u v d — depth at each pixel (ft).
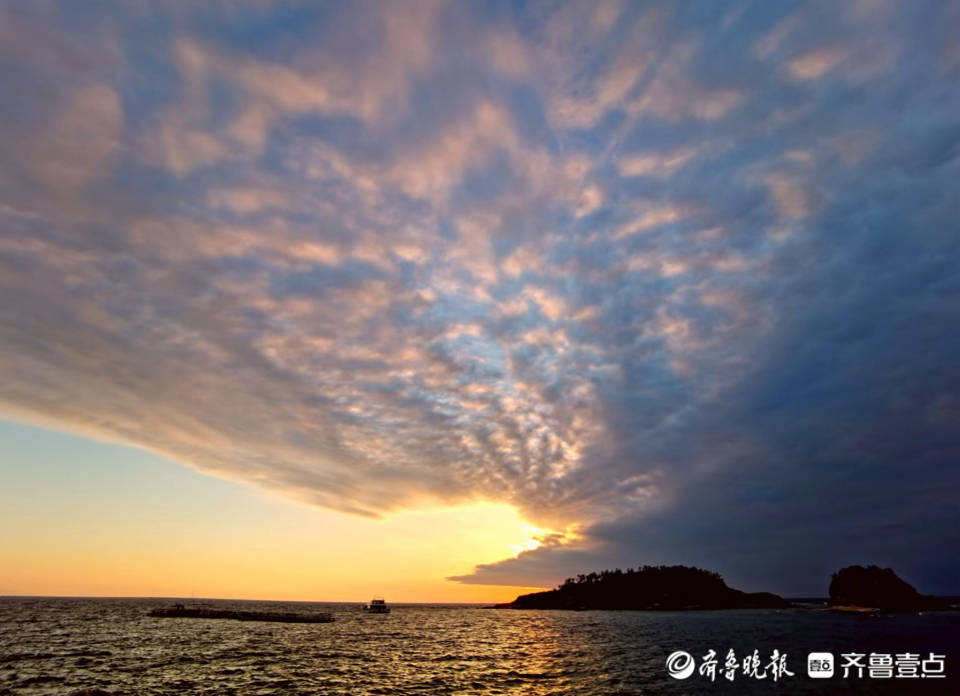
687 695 140.67
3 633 304.50
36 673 170.19
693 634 339.57
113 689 145.69
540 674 179.01
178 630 346.95
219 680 160.86
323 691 146.30
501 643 291.58
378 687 153.38
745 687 152.35
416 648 262.06
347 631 370.32
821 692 144.77
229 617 467.93
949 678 165.68
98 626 372.17
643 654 234.79
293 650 243.60
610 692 146.51
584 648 260.83
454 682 162.71
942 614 609.01
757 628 390.42
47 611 581.94
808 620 499.51
